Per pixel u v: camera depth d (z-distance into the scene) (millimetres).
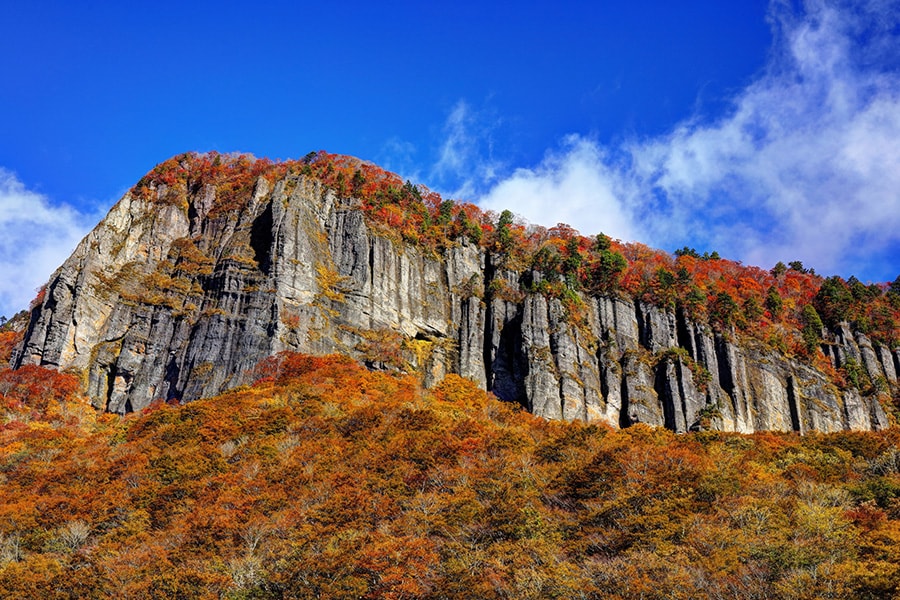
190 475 72188
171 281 113312
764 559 52719
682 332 126562
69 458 80688
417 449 73938
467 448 74875
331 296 112188
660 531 56656
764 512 58688
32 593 55281
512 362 116250
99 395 101750
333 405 88688
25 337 107938
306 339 104438
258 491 67812
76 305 106438
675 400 113500
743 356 124438
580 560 55562
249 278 109250
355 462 72438
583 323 122062
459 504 62312
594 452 74750
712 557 52812
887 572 48594
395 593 51875
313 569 54688
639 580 50531
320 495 66062
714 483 63594
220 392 97312
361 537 58500
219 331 103125
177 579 55219
